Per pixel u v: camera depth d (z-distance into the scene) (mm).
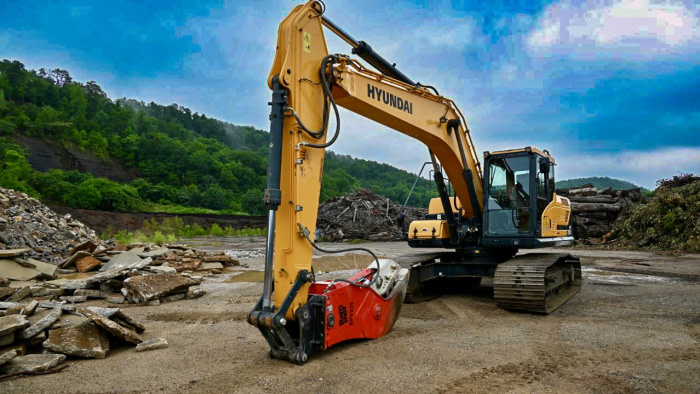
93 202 50875
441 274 8789
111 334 5352
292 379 4023
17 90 103250
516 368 4312
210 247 22406
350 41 5766
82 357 4766
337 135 4980
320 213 32438
